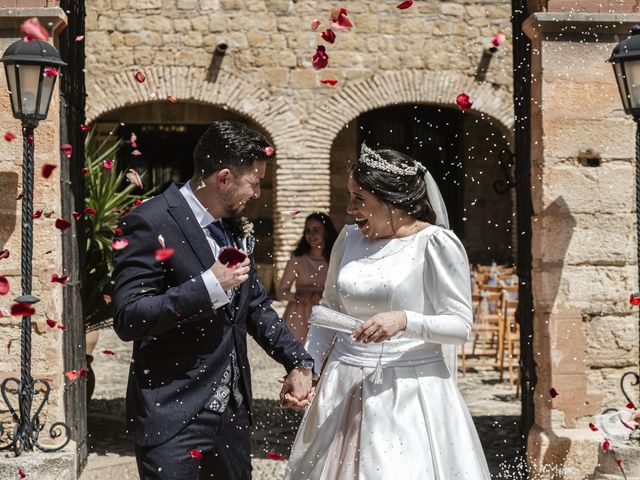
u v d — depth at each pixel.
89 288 7.00
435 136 18.78
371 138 18.44
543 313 5.74
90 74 15.59
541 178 5.73
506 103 16.25
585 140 5.71
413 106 18.59
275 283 16.41
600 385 5.73
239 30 15.87
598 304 5.72
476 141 18.70
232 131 3.17
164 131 18.47
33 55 4.95
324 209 16.08
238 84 15.88
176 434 3.03
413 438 3.46
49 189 5.45
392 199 3.64
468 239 18.70
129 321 2.93
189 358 3.08
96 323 7.09
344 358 3.70
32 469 5.16
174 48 15.73
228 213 3.21
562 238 5.71
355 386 3.62
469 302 3.56
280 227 15.98
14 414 5.30
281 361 3.44
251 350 11.98
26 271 5.16
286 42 15.96
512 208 18.64
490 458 6.44
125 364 10.76
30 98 5.02
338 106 16.05
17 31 5.43
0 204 5.45
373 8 16.03
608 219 5.72
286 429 7.38
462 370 10.41
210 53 15.80
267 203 18.00
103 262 7.05
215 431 3.12
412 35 16.11
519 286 6.45
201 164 3.18
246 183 3.17
